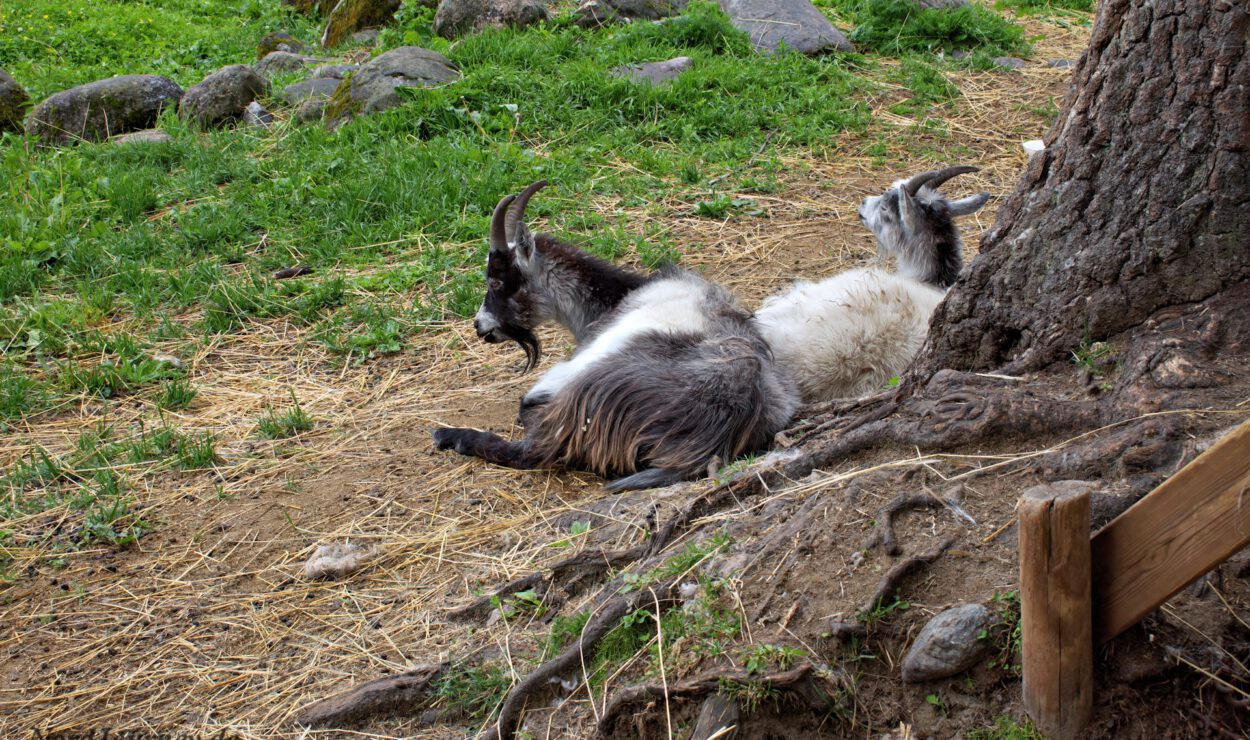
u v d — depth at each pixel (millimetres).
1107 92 3549
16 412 5684
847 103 9820
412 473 4859
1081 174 3619
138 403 5805
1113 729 2754
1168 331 3512
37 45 14414
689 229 7762
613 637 3340
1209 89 3379
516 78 9930
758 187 8336
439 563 4129
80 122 10609
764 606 3191
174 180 8922
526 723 3262
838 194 8289
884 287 5262
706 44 10961
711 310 5203
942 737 2895
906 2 11305
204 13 16609
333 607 3957
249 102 10680
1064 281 3688
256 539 4430
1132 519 2594
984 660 2934
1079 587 2623
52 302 6977
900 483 3461
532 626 3670
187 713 3510
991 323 3871
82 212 8336
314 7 15328
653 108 9656
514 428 5293
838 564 3242
